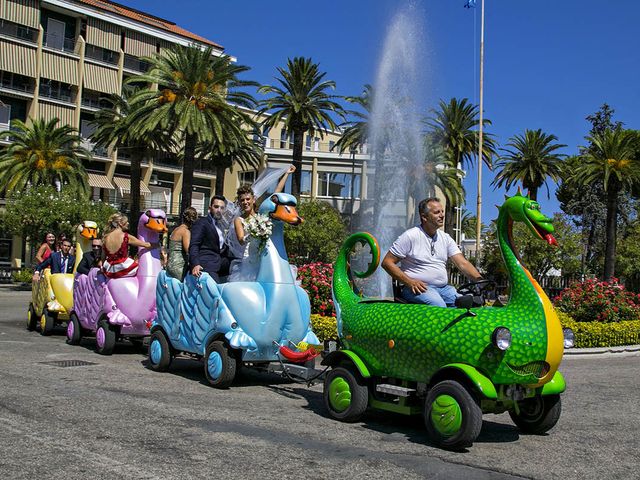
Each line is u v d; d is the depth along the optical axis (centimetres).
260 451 498
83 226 1298
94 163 5688
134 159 3969
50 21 5391
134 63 5878
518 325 529
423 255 625
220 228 880
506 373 523
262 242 785
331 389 639
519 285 547
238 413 638
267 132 6606
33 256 5297
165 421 583
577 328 1324
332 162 6006
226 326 763
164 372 891
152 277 1020
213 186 6525
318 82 3897
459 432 518
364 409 617
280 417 630
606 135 3869
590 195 5553
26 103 5288
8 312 1906
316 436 558
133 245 1018
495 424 655
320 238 3850
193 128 2931
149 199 6031
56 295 1276
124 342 1222
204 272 821
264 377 892
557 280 3944
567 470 485
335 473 450
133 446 495
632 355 1319
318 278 1266
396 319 592
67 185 4269
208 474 434
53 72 5338
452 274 2170
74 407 622
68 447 485
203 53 3075
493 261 3741
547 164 4531
